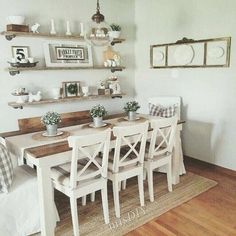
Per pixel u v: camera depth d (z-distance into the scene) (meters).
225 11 3.12
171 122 2.68
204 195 2.82
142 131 2.45
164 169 3.34
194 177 3.28
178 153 3.05
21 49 3.14
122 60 4.23
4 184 2.00
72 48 3.57
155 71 4.09
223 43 3.19
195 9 3.41
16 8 3.04
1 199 2.00
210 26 3.29
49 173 2.08
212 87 3.40
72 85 3.60
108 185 3.09
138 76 4.40
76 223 2.13
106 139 2.19
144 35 4.16
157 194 2.85
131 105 3.12
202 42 3.39
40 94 3.29
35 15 3.19
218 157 3.50
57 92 3.40
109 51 4.01
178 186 3.03
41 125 3.31
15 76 3.14
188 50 3.56
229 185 3.05
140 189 2.59
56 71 3.48
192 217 2.41
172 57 3.80
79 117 3.71
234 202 2.66
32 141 2.36
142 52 4.24
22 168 2.44
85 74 3.79
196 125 3.68
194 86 3.61
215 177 3.27
